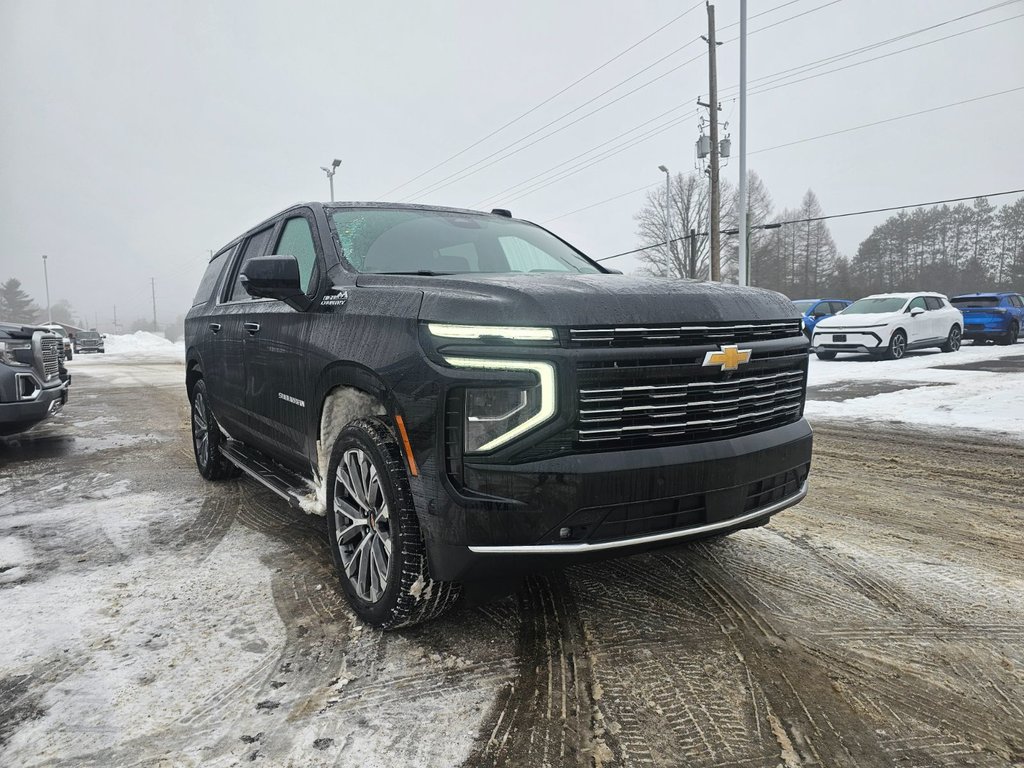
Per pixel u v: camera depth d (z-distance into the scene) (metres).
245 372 4.06
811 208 76.94
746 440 2.56
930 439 6.77
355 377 2.70
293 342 3.29
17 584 3.20
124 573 3.33
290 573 3.31
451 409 2.28
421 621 2.62
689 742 1.96
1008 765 1.85
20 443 7.34
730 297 2.61
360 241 3.38
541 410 2.20
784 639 2.58
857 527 3.99
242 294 4.49
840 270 78.31
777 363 2.71
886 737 1.98
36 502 4.76
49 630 2.70
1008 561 3.41
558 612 2.82
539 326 2.21
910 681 2.28
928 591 3.03
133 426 8.64
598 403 2.26
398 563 2.45
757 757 1.89
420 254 3.44
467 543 2.25
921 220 74.69
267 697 2.21
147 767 1.86
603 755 1.90
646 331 2.33
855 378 12.09
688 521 2.42
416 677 2.32
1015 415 7.82
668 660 2.43
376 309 2.69
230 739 1.98
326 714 2.11
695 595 2.98
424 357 2.34
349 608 2.89
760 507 2.66
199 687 2.27
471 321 2.28
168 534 3.96
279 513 4.41
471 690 2.24
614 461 2.24
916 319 15.84
